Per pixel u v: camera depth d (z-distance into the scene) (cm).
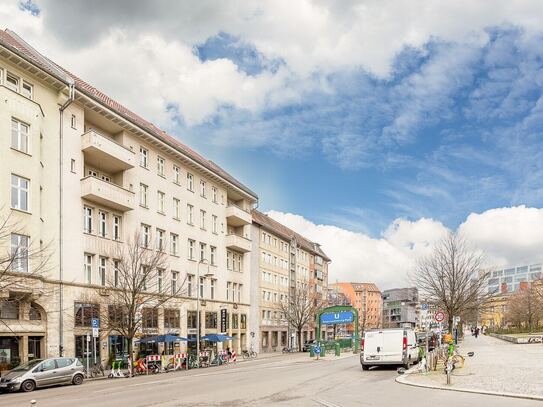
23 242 2823
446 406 1253
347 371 2564
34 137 2980
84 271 3466
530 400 1341
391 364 2495
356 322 5409
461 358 2478
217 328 5200
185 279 4253
